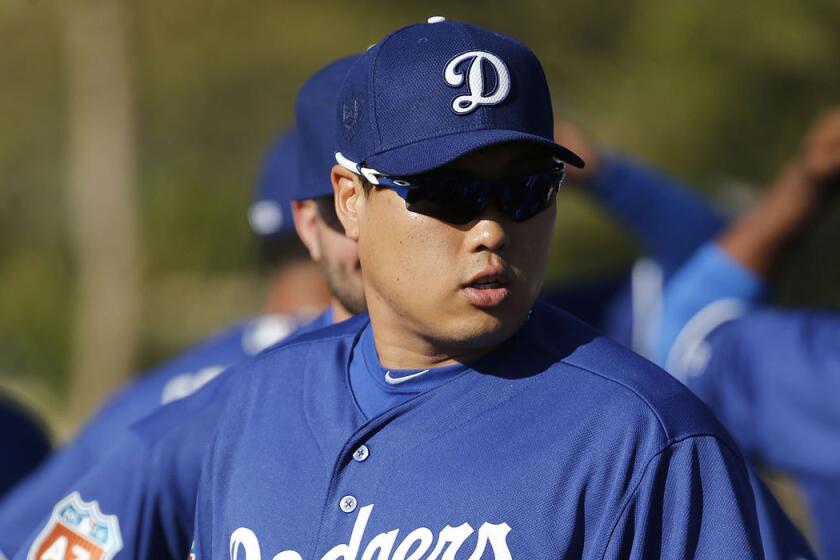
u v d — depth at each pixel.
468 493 7.33
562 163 7.62
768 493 8.31
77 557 9.01
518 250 7.38
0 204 42.09
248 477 8.03
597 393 7.40
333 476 7.73
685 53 30.17
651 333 13.70
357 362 8.16
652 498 7.17
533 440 7.37
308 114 9.95
